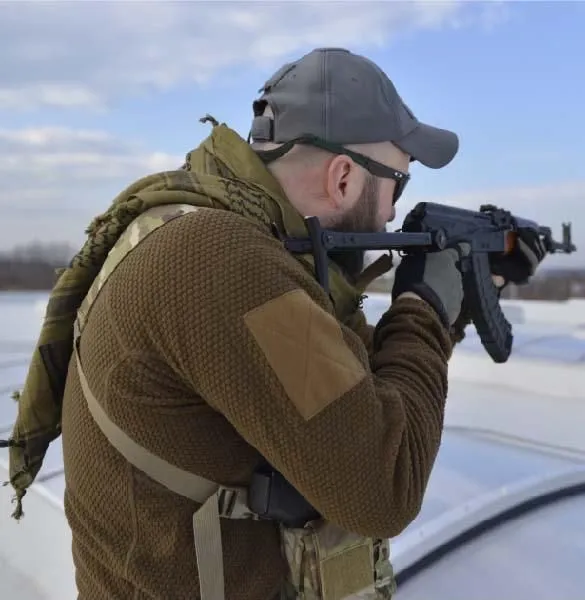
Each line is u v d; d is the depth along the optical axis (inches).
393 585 50.4
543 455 107.3
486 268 71.3
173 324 35.8
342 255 55.7
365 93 49.4
